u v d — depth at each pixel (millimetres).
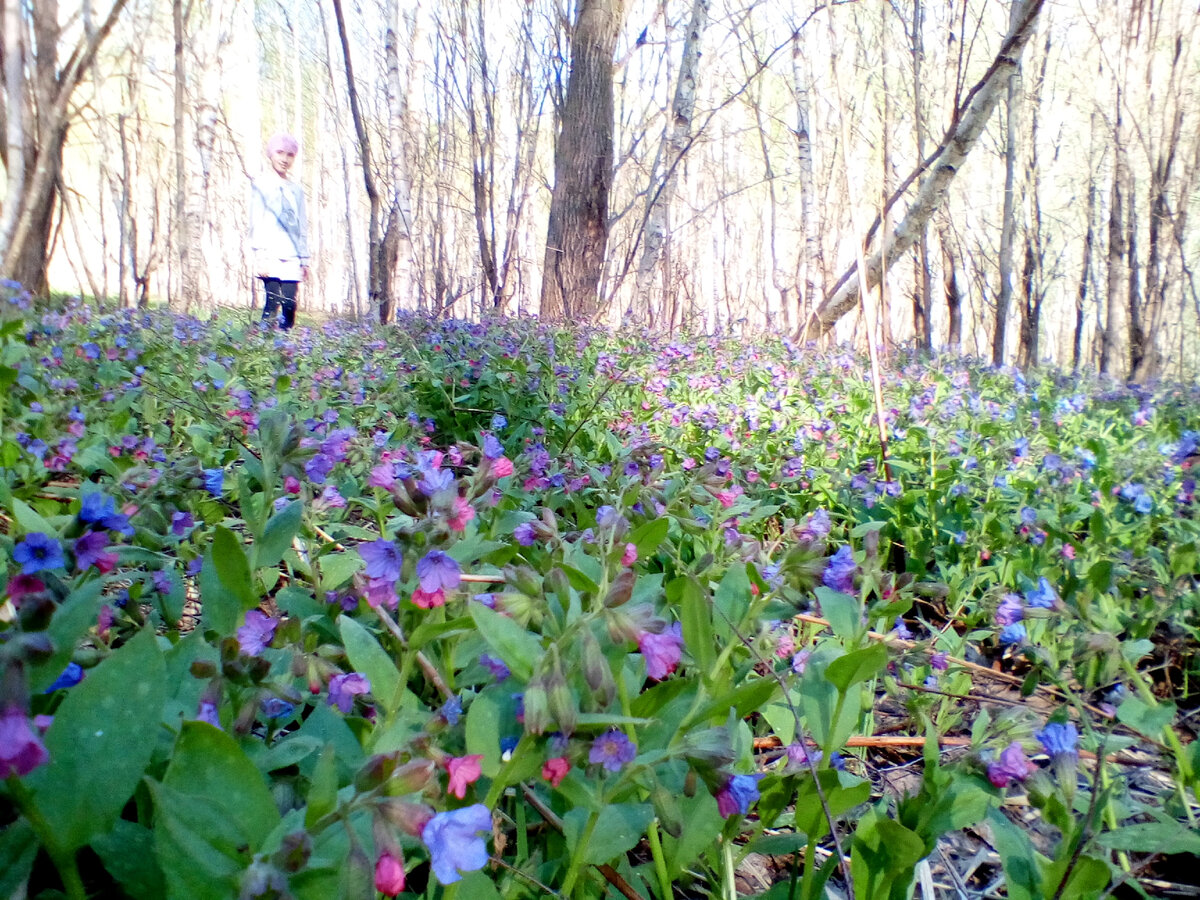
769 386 6316
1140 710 1738
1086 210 20344
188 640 1425
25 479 2719
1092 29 14820
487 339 6707
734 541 2090
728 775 1239
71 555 1450
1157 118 13773
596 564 1813
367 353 6129
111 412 3717
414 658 1652
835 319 10406
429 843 982
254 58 25062
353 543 2668
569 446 4199
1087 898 1356
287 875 922
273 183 9383
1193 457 4930
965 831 1971
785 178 24781
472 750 1259
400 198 11969
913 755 2242
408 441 3949
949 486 3938
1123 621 2699
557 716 1169
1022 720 1629
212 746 1000
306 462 1708
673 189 13766
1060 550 3145
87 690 983
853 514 3752
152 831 1097
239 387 4211
